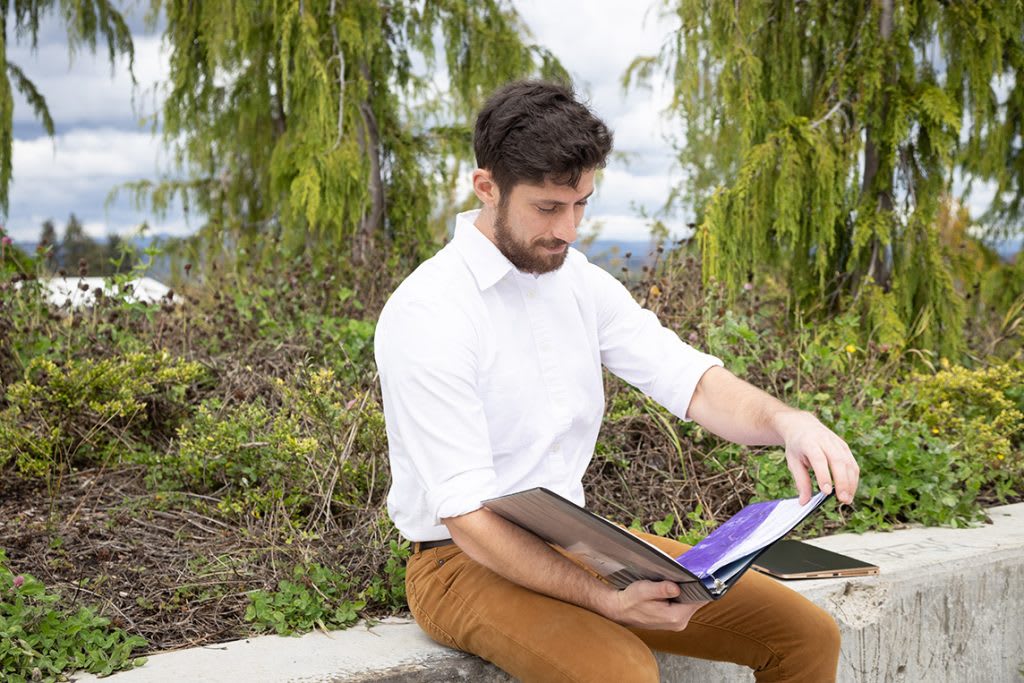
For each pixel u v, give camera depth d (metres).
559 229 1.91
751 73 4.81
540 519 1.74
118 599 2.54
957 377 4.06
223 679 2.05
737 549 1.77
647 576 1.77
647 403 3.58
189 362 3.96
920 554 2.90
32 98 5.36
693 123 5.25
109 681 2.05
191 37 5.75
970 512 3.31
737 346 3.99
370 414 3.17
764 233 4.79
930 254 4.82
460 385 1.87
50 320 4.06
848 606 2.67
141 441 3.64
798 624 2.01
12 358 3.73
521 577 1.83
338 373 3.95
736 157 5.23
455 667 2.12
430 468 1.85
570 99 1.87
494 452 2.03
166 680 2.04
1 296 3.90
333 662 2.13
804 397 3.65
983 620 2.95
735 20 4.81
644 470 3.47
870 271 4.89
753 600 2.02
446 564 2.04
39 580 2.61
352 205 5.43
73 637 2.24
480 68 5.76
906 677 2.80
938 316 4.84
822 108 4.87
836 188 4.77
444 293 1.94
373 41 5.48
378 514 2.91
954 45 4.79
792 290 5.09
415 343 1.89
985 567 2.92
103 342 3.99
